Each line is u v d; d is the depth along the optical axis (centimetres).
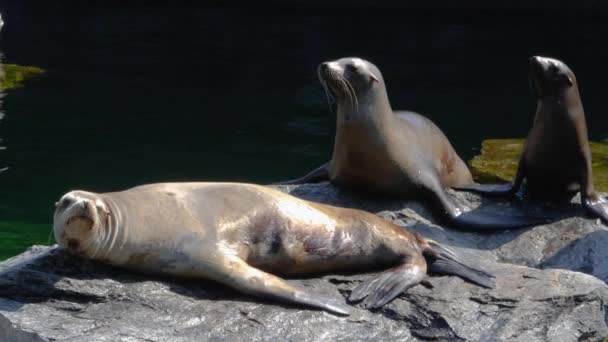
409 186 1502
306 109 2523
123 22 3825
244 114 2458
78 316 1035
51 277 1072
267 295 1073
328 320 1062
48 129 2261
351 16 3944
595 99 2664
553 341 1099
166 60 3122
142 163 2006
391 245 1189
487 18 3881
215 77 2894
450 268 1200
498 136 2278
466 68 3023
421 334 1075
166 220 1095
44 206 1739
